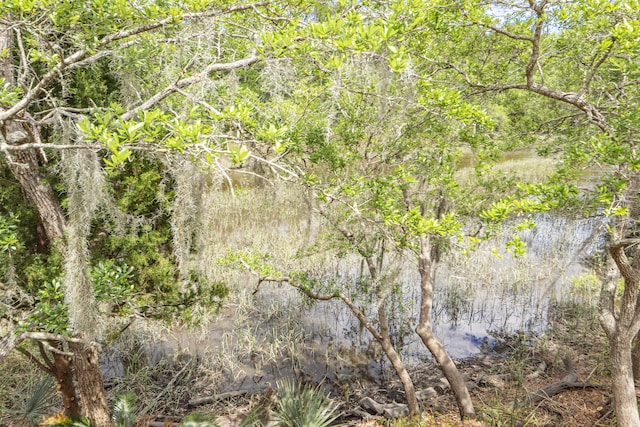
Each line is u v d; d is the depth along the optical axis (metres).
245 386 7.43
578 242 11.38
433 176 5.43
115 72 3.93
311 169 5.40
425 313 6.30
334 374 7.87
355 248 5.96
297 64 3.63
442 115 4.65
